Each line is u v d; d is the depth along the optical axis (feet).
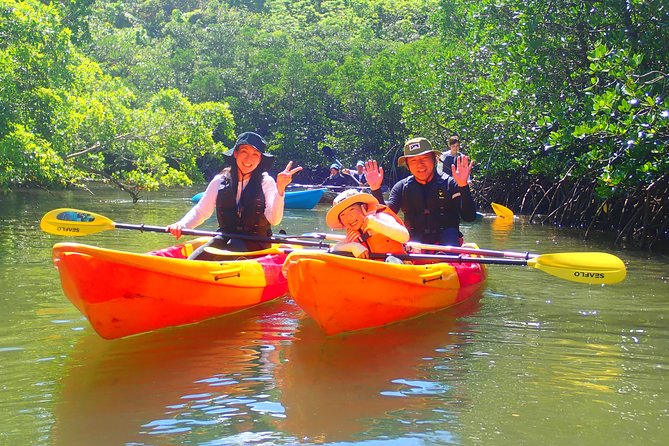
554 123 36.19
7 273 23.80
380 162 112.27
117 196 68.13
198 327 17.67
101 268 15.70
